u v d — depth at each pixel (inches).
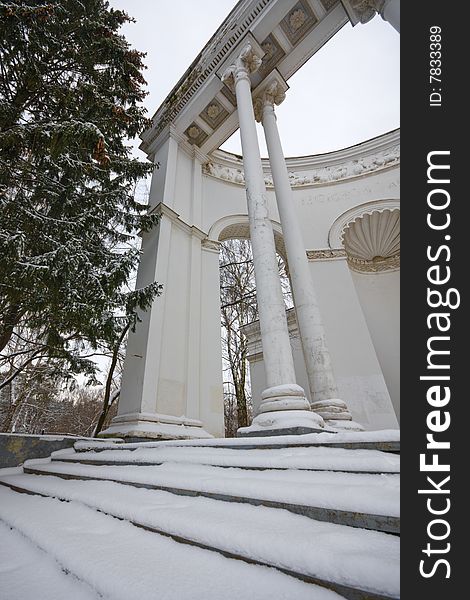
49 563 66.7
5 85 244.8
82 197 279.9
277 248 501.0
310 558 49.5
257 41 367.9
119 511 87.6
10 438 210.8
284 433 160.1
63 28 269.6
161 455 139.8
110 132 300.8
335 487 70.9
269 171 562.6
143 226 353.1
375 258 561.3
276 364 203.5
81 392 961.5
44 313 240.1
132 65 310.5
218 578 51.2
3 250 192.7
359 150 550.3
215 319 373.1
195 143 483.2
